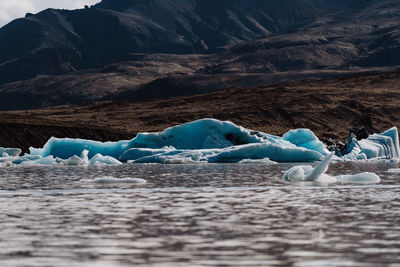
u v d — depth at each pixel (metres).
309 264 11.90
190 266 11.80
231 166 49.03
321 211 19.14
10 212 19.28
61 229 15.93
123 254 12.88
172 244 13.88
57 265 11.94
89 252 13.09
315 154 57.88
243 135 62.25
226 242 14.09
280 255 12.70
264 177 35.06
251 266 11.77
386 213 18.55
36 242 14.19
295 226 16.23
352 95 160.25
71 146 62.25
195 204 21.30
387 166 49.97
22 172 41.84
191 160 54.72
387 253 12.84
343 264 11.88
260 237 14.68
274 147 57.38
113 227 16.23
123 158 59.94
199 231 15.54
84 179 33.97
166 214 18.70
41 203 21.78
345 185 28.86
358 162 57.88
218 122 62.78
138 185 29.56
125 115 149.00
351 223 16.66
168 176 36.44
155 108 168.00
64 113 162.88
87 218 17.91
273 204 21.14
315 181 31.44
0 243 14.07
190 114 143.12
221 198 23.27
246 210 19.56
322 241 14.13
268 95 167.62
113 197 23.80
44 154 61.56
